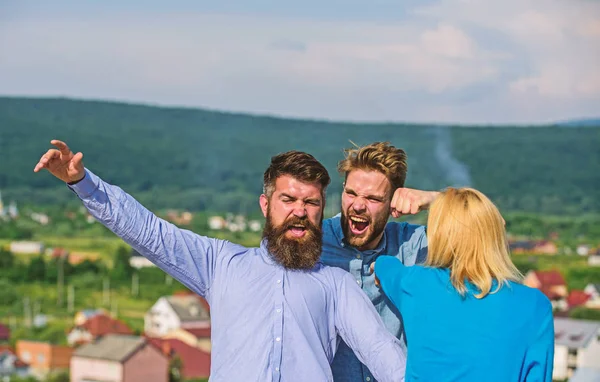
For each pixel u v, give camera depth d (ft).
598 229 540.52
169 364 195.42
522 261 389.60
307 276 10.23
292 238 10.17
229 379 9.86
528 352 9.60
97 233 483.92
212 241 10.46
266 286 10.09
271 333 9.89
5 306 309.01
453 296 9.77
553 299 288.51
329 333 10.22
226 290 10.15
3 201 591.78
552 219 579.89
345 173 11.53
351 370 10.98
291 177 10.21
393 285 10.32
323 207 10.41
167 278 357.61
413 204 10.89
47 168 9.93
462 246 9.77
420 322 9.88
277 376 9.78
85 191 10.02
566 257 423.64
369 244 11.51
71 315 297.12
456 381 9.59
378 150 11.24
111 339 200.34
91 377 191.72
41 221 516.73
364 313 10.21
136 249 10.28
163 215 578.25
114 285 346.33
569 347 172.96
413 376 9.83
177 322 260.01
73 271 373.40
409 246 11.74
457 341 9.63
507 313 9.61
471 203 9.87
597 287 288.71
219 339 10.08
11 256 380.37
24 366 228.22
